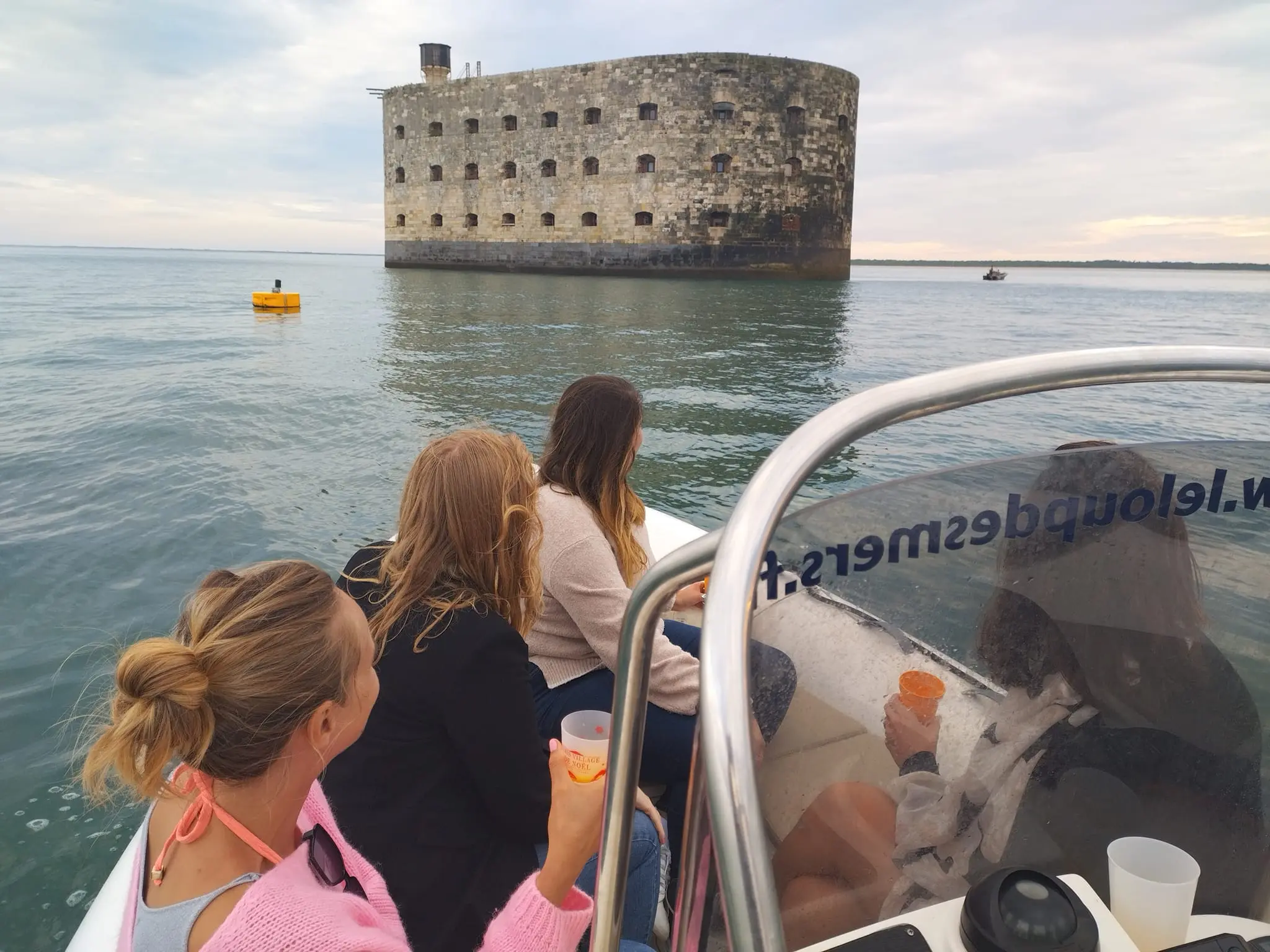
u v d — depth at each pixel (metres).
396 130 56.50
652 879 1.75
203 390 13.12
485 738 1.47
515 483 1.62
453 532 1.55
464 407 12.69
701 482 9.02
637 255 48.41
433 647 1.50
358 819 1.51
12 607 5.20
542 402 13.17
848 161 50.94
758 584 0.76
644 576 0.82
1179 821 1.06
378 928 1.01
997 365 0.90
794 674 0.81
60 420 10.66
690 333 23.27
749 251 47.59
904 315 32.75
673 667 2.02
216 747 0.91
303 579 1.02
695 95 45.53
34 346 18.55
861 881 0.94
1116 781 1.02
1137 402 12.99
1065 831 1.03
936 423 11.45
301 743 0.98
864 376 16.38
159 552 6.23
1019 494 0.86
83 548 6.23
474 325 24.64
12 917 2.80
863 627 0.84
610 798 0.92
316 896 0.94
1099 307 41.69
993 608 0.89
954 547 0.85
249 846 0.96
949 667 0.89
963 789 0.94
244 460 8.99
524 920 1.22
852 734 0.87
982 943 0.90
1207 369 0.98
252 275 70.81
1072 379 0.95
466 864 1.51
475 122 52.34
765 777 0.84
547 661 2.18
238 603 0.97
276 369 15.81
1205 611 0.97
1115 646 0.96
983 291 62.66
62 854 3.06
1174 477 0.91
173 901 0.92
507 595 1.62
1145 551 0.92
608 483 2.14
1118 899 1.02
